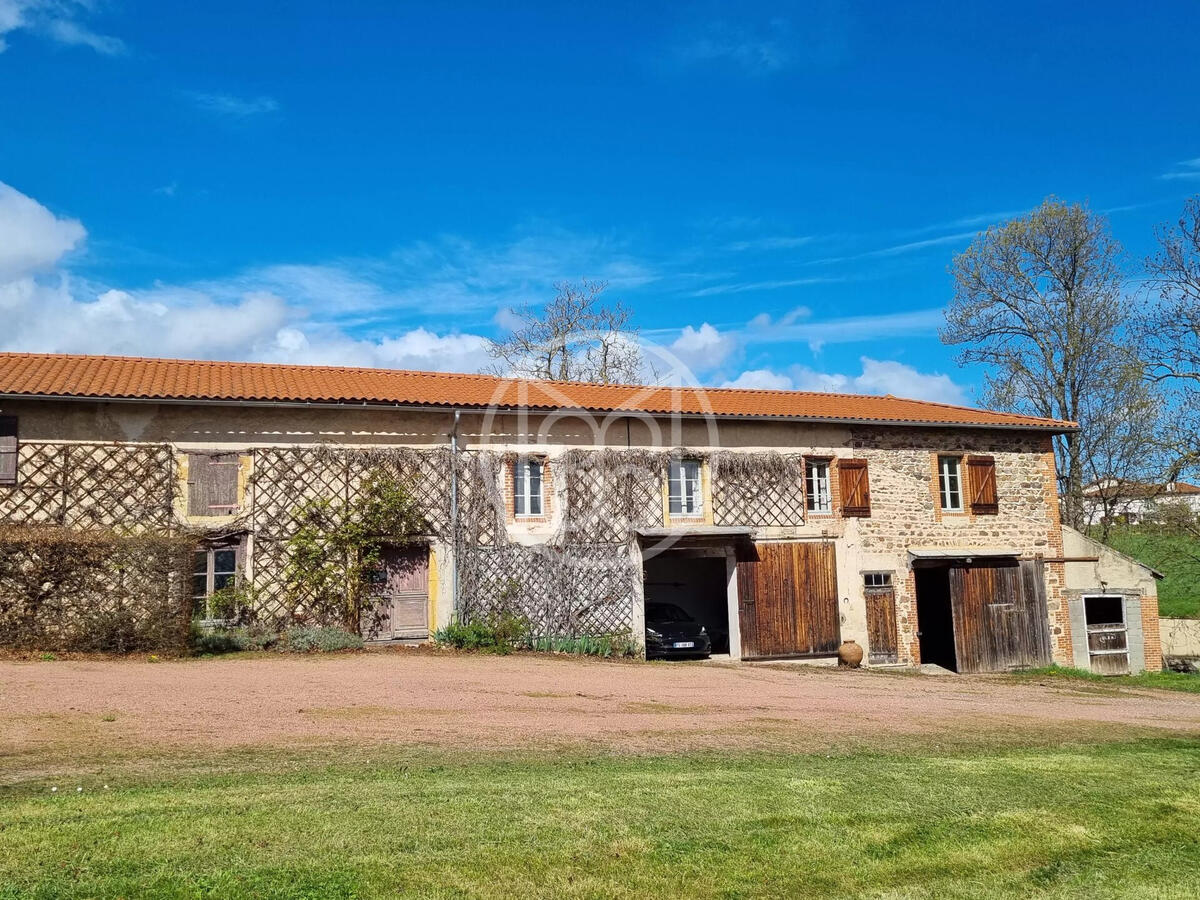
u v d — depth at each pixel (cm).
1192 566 2981
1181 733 1141
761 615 1923
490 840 572
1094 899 556
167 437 1602
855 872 569
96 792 622
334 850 540
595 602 1811
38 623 1343
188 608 1423
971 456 2130
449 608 1725
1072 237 2931
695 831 611
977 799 718
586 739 899
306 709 983
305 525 1648
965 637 2039
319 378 1847
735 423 1961
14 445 1520
